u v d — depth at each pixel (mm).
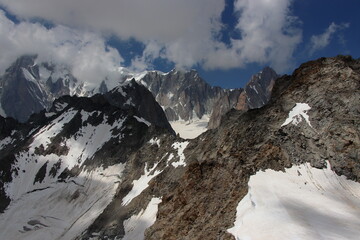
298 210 49688
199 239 57281
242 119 90375
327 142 67312
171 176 117500
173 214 72062
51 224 144500
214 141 114688
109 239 109125
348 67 76438
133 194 129375
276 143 69625
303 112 74125
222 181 67812
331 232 42781
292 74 88188
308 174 63125
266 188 57844
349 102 70562
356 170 62781
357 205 54656
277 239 41812
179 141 143375
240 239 45219
